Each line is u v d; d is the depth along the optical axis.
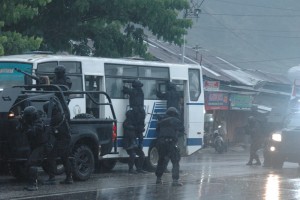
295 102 38.56
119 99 30.47
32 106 22.28
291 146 34.56
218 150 60.41
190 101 34.03
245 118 76.06
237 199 20.88
